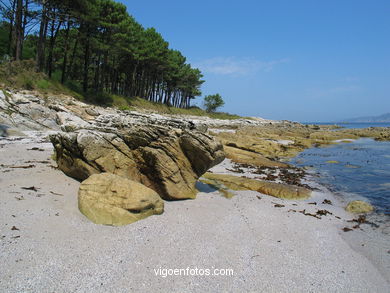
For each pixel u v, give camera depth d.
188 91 77.62
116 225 6.26
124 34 34.69
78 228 5.96
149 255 5.27
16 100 21.20
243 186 11.03
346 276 5.14
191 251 5.56
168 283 4.53
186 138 8.93
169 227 6.53
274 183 11.69
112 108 36.25
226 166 15.80
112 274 4.61
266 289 4.57
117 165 8.97
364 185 12.71
